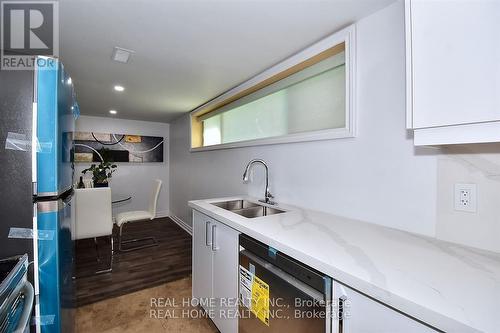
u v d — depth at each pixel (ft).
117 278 8.43
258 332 4.17
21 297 3.14
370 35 4.42
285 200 6.53
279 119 7.23
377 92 4.33
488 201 3.12
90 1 3.93
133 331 5.83
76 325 6.00
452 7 2.54
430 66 2.71
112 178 15.40
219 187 10.21
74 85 8.41
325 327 2.93
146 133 16.40
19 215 3.63
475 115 2.40
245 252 4.51
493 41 2.29
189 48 5.67
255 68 6.89
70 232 4.98
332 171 5.21
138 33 4.99
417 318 2.09
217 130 11.05
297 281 3.39
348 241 3.57
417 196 3.83
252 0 3.97
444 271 2.64
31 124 3.67
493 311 1.97
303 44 5.50
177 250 11.05
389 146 4.18
